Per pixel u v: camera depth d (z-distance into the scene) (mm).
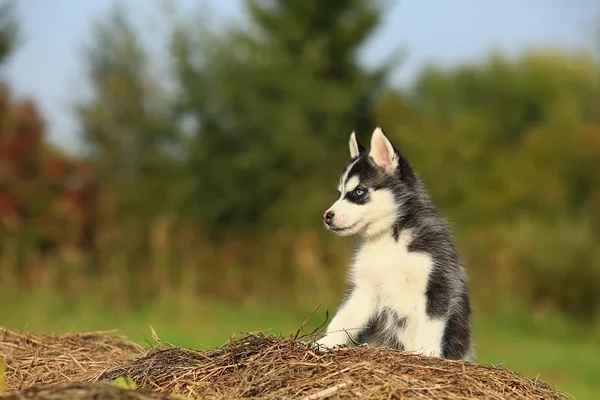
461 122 26672
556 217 22594
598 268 18156
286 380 4512
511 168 25062
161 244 17891
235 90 24391
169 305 15484
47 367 5457
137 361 5027
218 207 23391
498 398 4578
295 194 23094
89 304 14969
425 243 6324
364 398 4285
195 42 25641
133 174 24844
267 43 25531
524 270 18359
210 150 24266
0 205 18594
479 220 23125
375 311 6336
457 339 6129
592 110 27734
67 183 20078
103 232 19062
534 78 30406
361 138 25000
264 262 19344
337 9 25672
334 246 19094
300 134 23703
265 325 14344
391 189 6594
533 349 13820
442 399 4395
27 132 20266
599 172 24203
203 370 4695
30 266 16719
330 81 25250
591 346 15086
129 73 26375
